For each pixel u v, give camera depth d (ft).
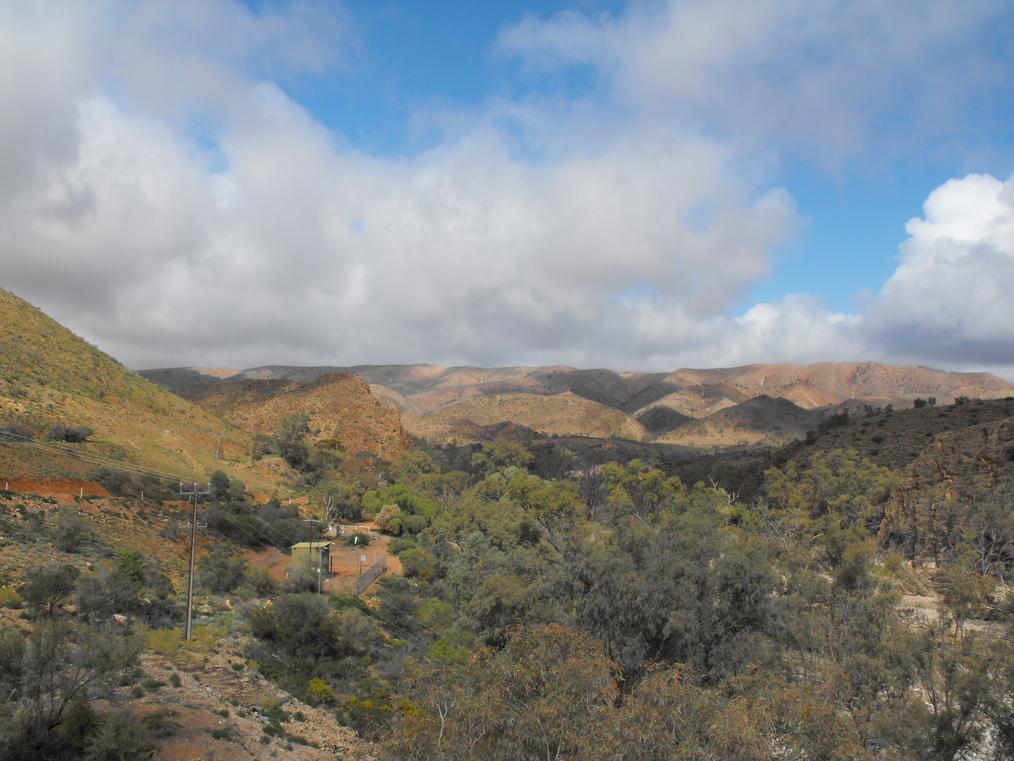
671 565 117.91
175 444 282.15
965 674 80.64
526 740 49.52
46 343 311.47
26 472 169.58
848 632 114.73
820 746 49.83
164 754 58.54
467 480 379.96
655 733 47.24
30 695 55.06
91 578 103.71
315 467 358.43
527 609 128.06
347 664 109.60
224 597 138.72
